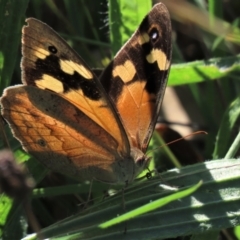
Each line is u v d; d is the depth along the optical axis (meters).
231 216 0.34
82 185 0.37
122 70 0.36
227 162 0.35
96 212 0.35
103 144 0.35
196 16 0.39
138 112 0.36
